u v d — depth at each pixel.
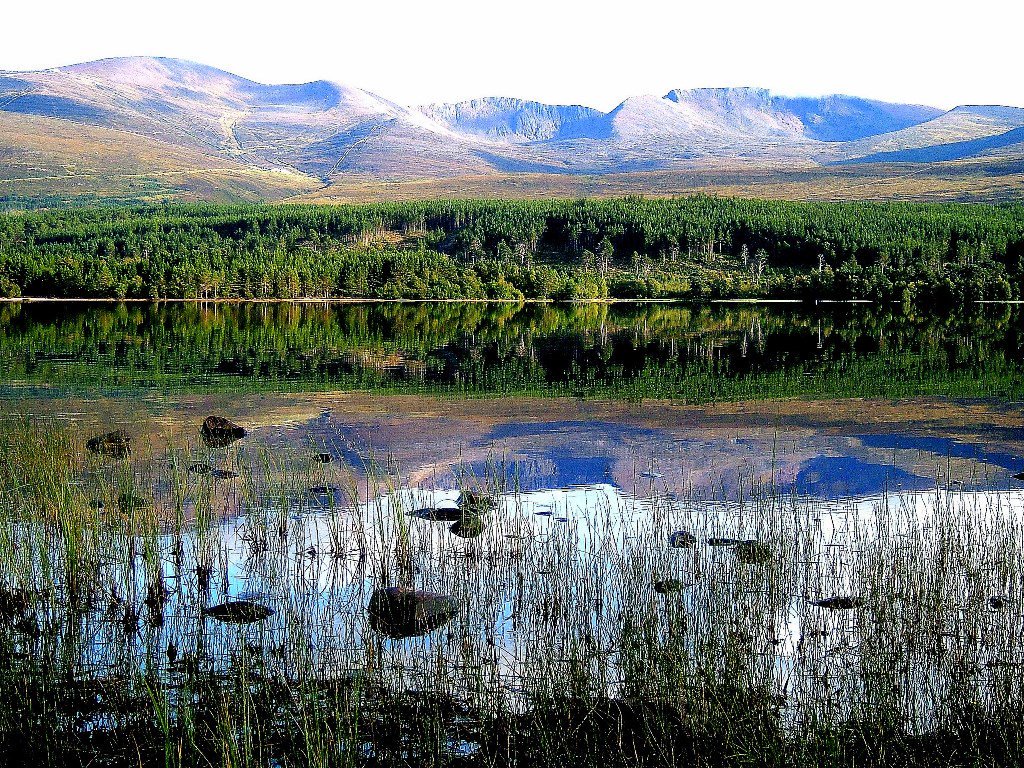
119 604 10.12
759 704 7.81
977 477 16.59
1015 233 152.38
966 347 46.88
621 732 7.45
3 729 7.37
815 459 18.08
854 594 10.46
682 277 149.00
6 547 10.45
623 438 20.25
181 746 7.02
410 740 7.43
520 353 42.59
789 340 52.47
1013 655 8.73
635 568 10.61
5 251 152.25
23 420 21.42
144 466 16.69
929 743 7.50
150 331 56.50
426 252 151.50
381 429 21.25
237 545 12.23
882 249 148.50
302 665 8.30
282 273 122.25
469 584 10.70
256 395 26.92
